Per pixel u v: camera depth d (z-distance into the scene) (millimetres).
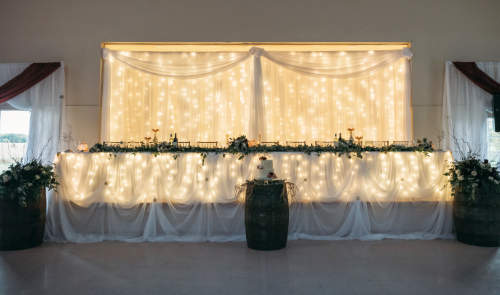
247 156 5074
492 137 6227
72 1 6211
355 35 6273
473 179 4688
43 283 3354
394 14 6316
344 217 5086
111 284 3332
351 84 6383
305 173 5090
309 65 6227
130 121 6203
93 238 4934
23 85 5961
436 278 3479
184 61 6199
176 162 5051
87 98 6105
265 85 6281
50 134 5980
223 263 3955
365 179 5102
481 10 6375
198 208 5027
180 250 4484
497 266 3842
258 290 3186
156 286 3283
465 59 6305
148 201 5012
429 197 5121
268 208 4430
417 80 6281
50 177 4789
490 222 4605
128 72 6246
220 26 6230
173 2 6246
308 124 6312
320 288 3229
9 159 6039
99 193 4996
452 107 6188
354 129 6031
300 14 6277
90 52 6160
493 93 6141
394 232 5125
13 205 4484
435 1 6359
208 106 6285
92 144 6055
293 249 4500
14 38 6160
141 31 6191
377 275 3562
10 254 4305
